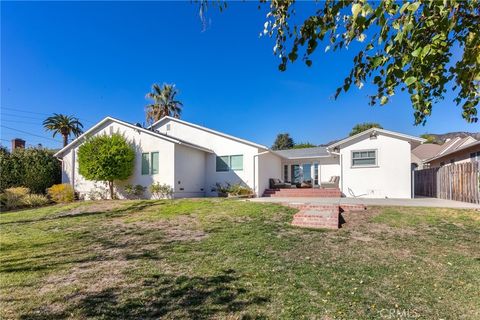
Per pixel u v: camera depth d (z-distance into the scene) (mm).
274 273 5953
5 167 20578
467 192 14164
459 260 6832
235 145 21094
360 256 7121
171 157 18766
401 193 18000
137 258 7047
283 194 20594
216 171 21594
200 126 22141
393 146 18266
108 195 20219
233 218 11578
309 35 2684
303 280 5590
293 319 4145
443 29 2104
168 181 18719
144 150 19766
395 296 4953
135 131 20156
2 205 17109
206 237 9000
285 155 25844
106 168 18703
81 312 4371
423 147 36844
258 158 20484
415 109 2922
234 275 5840
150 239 8953
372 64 2453
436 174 18234
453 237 8688
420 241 8367
